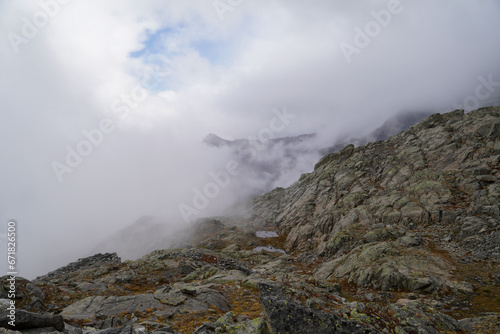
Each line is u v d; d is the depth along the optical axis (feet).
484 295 77.41
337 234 161.48
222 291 66.49
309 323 29.96
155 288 82.79
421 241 120.57
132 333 34.19
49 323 33.71
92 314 48.85
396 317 42.96
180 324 44.88
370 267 103.76
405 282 89.76
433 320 46.16
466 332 47.60
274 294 33.86
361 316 38.47
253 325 33.30
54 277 118.32
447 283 85.81
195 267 106.11
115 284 81.97
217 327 38.27
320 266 137.39
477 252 103.24
